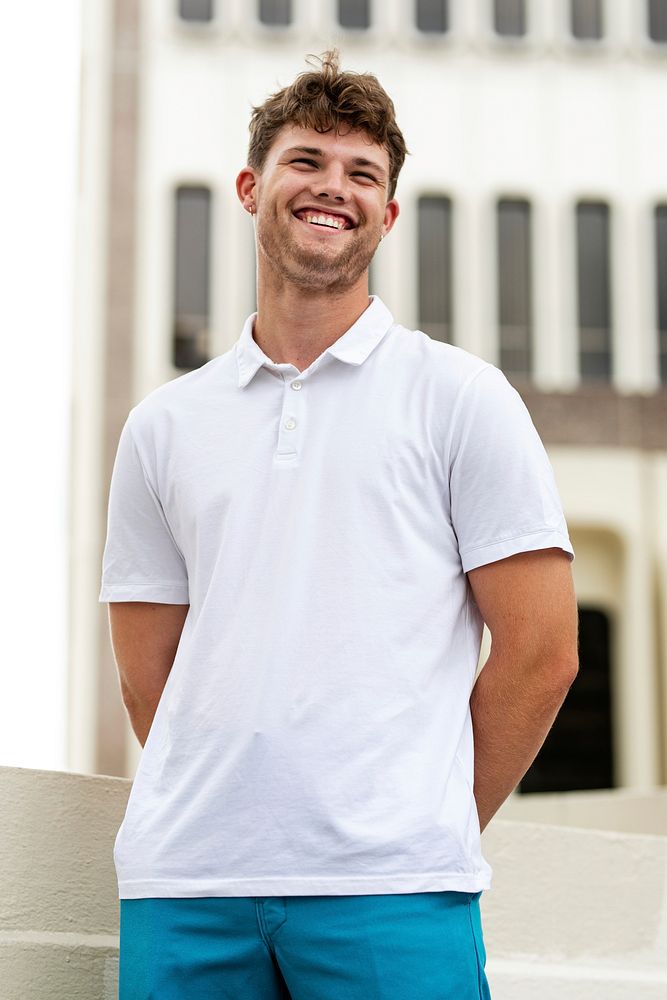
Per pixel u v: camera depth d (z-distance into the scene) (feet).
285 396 9.28
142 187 64.64
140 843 8.83
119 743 61.62
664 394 65.82
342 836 8.27
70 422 63.26
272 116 10.00
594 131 67.15
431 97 66.69
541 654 8.86
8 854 10.26
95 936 10.53
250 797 8.48
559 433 65.46
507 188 66.69
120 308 64.08
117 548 10.07
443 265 66.33
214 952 8.54
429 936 8.23
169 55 65.31
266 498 9.10
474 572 9.04
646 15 67.56
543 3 67.26
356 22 66.69
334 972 8.24
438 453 9.06
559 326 66.33
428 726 8.62
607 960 12.20
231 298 64.64
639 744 64.44
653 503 65.31
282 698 8.55
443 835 8.37
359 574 8.73
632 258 66.74
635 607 64.85
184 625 9.64
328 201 9.66
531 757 9.04
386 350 9.39
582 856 12.28
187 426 9.59
